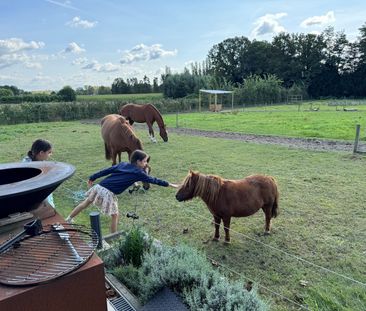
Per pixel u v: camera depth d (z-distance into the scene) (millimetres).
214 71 63281
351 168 7453
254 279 3184
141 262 2838
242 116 23188
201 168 7914
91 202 4039
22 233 1579
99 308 1541
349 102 40375
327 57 59094
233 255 3707
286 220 4648
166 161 8820
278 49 63031
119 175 3941
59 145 12227
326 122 17172
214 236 4074
